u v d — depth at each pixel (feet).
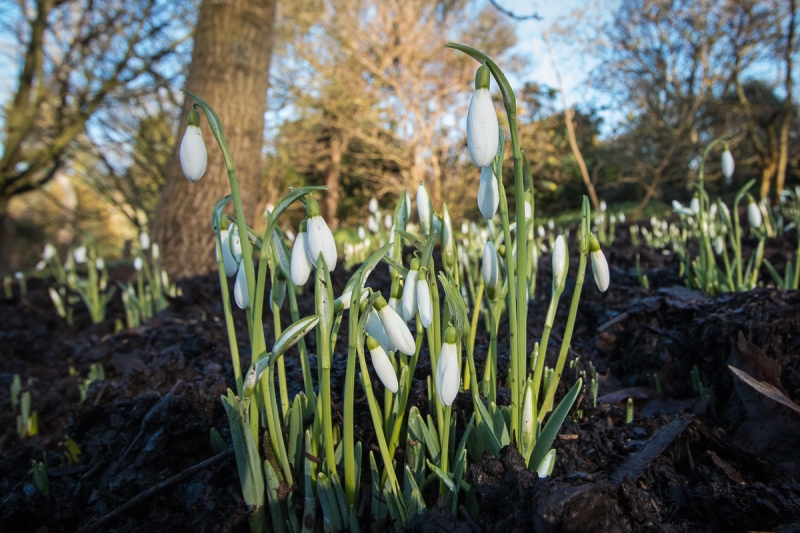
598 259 4.04
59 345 12.84
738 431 5.75
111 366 10.16
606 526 3.50
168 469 5.25
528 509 3.63
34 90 42.78
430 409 4.79
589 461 4.98
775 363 5.95
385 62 41.01
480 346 6.91
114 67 42.29
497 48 45.39
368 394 3.78
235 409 3.99
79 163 47.85
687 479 4.74
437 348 4.30
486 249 4.41
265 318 11.34
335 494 3.97
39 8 39.83
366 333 3.97
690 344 7.39
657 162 42.06
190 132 4.09
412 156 41.29
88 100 42.75
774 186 37.78
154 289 14.03
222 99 17.60
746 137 42.01
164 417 5.51
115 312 14.83
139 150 45.93
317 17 47.37
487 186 4.07
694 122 36.96
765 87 40.70
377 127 42.39
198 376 7.23
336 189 57.52
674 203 11.45
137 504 4.85
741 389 6.02
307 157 55.31
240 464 4.07
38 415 9.22
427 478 4.23
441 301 7.06
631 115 41.96
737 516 4.21
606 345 8.43
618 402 6.79
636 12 38.86
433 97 40.47
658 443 5.01
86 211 51.44
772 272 9.12
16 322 14.49
